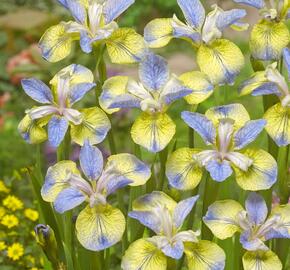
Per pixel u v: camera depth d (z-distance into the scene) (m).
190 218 1.03
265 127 1.00
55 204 0.98
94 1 1.03
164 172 1.02
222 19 1.02
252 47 1.03
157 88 1.00
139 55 1.02
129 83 1.00
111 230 0.97
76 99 1.01
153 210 0.98
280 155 1.02
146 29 1.03
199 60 1.02
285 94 1.00
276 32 1.03
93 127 1.00
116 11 1.03
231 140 0.99
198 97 1.00
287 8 1.04
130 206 1.03
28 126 1.03
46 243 1.02
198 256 0.97
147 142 0.99
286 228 0.99
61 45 1.04
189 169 0.98
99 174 0.99
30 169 1.04
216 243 1.03
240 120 1.00
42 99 1.02
